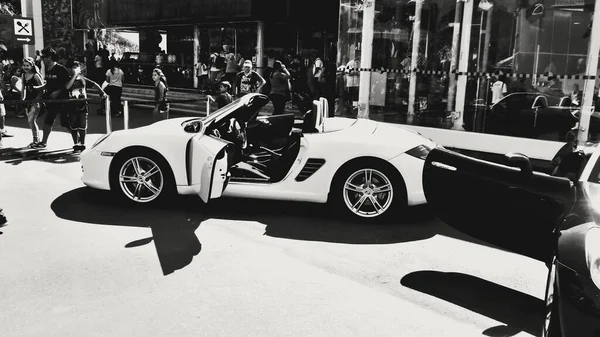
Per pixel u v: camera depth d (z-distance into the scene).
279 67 11.87
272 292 4.00
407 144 5.75
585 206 3.32
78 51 24.31
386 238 5.35
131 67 22.31
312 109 6.02
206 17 18.48
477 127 7.44
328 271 4.45
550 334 3.02
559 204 3.84
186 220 5.78
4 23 16.56
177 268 4.42
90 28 23.58
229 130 6.71
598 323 2.72
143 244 4.98
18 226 5.40
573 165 5.57
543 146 6.86
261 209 6.28
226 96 8.42
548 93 6.81
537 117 6.93
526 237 4.09
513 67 7.09
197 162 5.93
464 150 7.53
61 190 6.89
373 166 5.70
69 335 3.32
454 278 4.38
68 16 24.33
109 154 6.15
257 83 12.66
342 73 8.63
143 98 20.17
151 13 20.58
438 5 7.60
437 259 4.81
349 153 5.71
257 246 5.01
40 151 9.50
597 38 6.39
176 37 20.59
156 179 6.22
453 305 3.88
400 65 8.05
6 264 4.41
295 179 5.89
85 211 5.99
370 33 8.25
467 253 4.98
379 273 4.44
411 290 4.12
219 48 19.28
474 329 3.53
